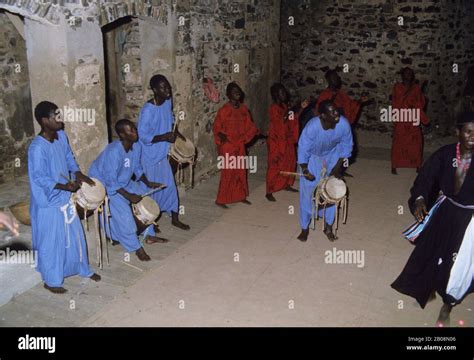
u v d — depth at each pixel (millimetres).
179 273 4539
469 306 4016
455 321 3814
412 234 3949
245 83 7816
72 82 4492
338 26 9555
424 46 9016
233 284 4363
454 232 3643
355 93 9789
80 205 4203
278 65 8984
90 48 4645
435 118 9398
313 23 9711
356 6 9328
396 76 9367
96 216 4367
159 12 5582
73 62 4465
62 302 4059
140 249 4738
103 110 4910
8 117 6172
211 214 5879
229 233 5383
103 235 4590
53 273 4129
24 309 3955
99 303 4055
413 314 3916
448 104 9461
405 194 6578
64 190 3980
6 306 3990
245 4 7508
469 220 3596
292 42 9961
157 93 5051
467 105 9664
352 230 5457
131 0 5113
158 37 5859
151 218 4699
